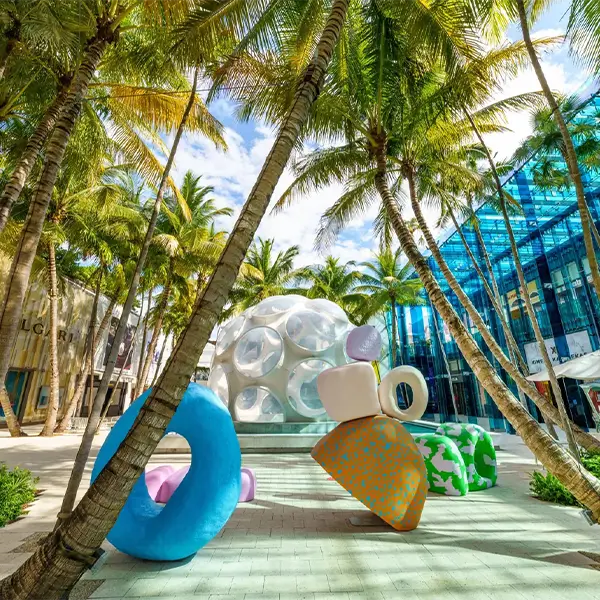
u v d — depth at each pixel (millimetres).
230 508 3953
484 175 12211
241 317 15750
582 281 15656
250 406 14359
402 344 31453
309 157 10578
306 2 7297
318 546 4305
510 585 3311
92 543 2209
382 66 7934
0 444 13062
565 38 5570
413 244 7367
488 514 5543
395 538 4547
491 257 20500
